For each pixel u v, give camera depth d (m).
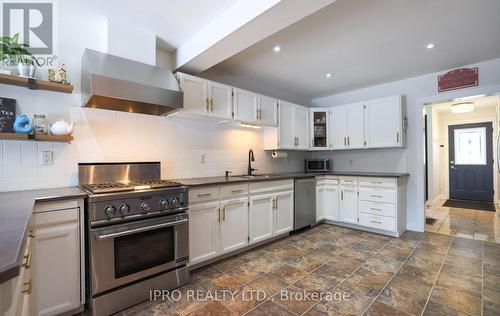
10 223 0.91
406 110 3.58
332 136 4.11
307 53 2.68
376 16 1.98
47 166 1.94
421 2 1.80
